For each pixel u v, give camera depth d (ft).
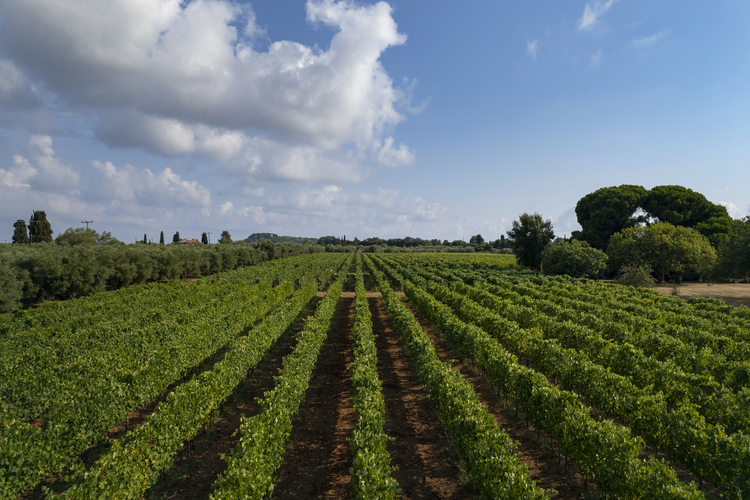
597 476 28.32
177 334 65.62
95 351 57.31
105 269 130.21
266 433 30.81
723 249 137.59
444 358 67.92
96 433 36.58
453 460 35.78
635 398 36.99
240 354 51.62
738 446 28.14
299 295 106.93
